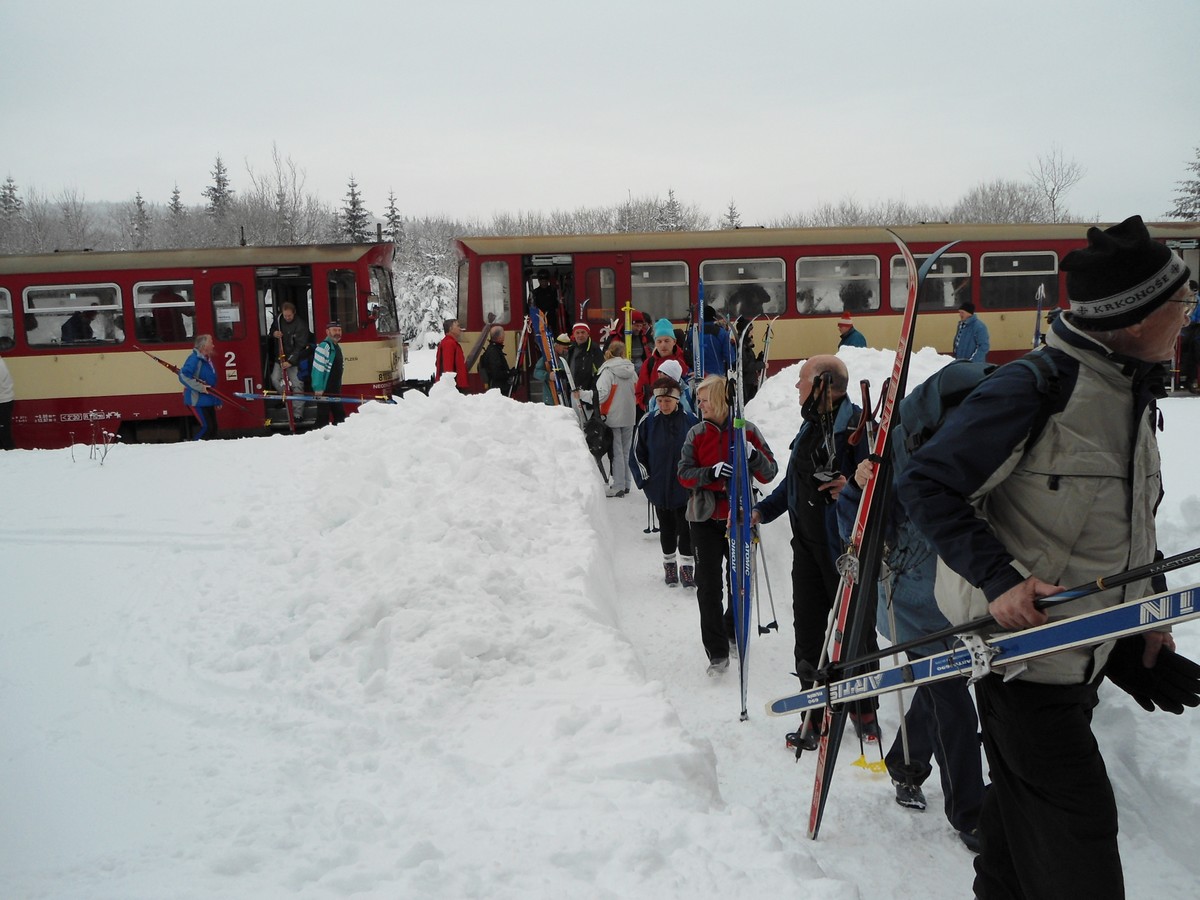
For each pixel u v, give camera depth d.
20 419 14.63
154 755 3.53
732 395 5.37
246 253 14.70
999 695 2.36
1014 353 16.11
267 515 6.42
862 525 3.13
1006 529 2.30
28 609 5.12
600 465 10.36
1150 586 2.27
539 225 79.50
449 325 12.34
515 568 5.42
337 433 8.10
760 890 2.50
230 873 2.67
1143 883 3.14
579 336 11.54
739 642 4.74
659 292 15.37
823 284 15.66
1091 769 2.28
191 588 5.31
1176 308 2.11
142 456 8.60
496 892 2.50
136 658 4.49
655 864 2.63
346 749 3.57
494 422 7.79
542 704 3.93
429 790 3.18
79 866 2.70
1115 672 2.53
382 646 4.46
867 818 3.68
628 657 4.44
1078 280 2.16
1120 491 2.20
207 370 12.84
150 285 14.61
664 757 3.30
